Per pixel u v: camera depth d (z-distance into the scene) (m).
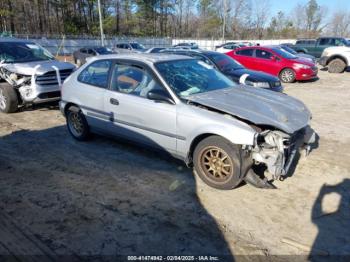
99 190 3.99
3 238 3.08
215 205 3.62
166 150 4.36
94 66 5.32
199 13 75.81
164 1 66.19
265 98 4.38
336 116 7.79
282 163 3.65
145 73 4.52
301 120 3.90
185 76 4.57
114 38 45.91
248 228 3.22
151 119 4.34
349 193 3.91
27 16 50.75
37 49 8.93
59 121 7.21
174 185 4.08
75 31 52.62
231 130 3.61
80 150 5.35
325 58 17.42
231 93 4.46
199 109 3.97
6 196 3.86
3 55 8.20
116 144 5.60
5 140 5.91
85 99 5.30
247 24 75.81
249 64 14.04
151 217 3.41
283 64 13.38
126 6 61.19
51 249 2.92
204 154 3.95
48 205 3.66
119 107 4.73
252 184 3.75
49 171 4.55
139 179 4.27
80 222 3.33
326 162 4.83
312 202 3.69
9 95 7.68
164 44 51.69
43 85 7.52
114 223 3.31
